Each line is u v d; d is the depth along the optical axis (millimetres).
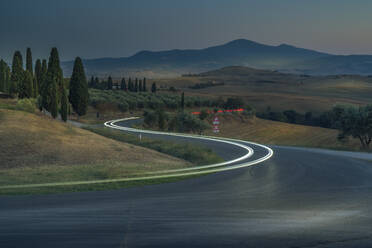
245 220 10227
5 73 84250
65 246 8023
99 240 8438
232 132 87312
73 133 34750
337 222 10156
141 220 10078
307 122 124875
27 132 30359
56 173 18188
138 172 19062
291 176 18875
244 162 25844
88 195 13094
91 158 24984
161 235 8852
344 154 32094
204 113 92750
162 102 112188
